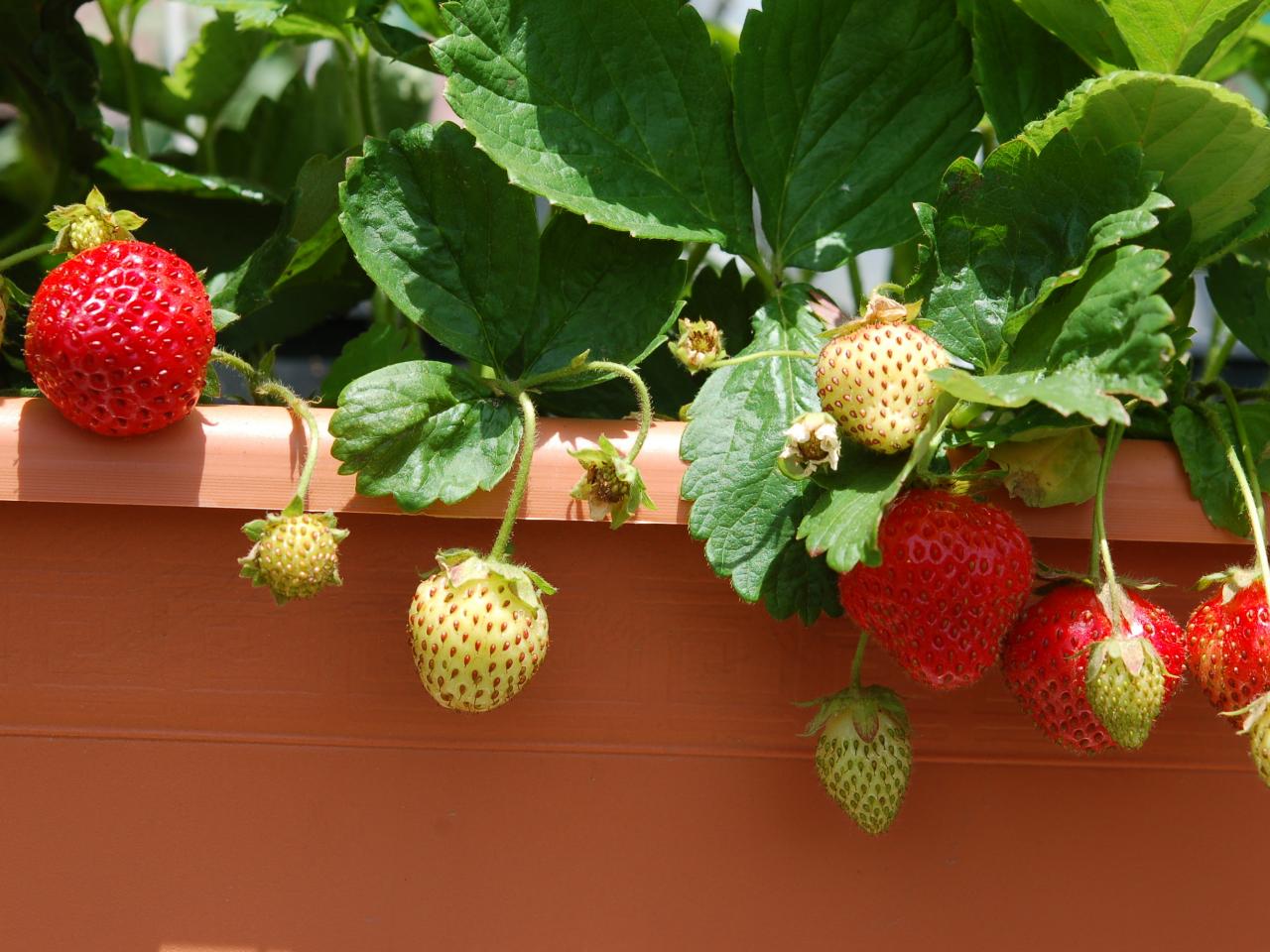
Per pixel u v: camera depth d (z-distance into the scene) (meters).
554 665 0.39
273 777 0.40
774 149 0.42
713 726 0.40
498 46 0.39
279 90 0.58
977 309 0.37
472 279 0.40
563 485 0.38
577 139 0.40
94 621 0.39
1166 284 0.39
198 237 0.49
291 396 0.38
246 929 0.40
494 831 0.40
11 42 0.46
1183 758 0.41
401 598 0.39
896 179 0.42
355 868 0.40
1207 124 0.36
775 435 0.38
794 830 0.40
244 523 0.39
